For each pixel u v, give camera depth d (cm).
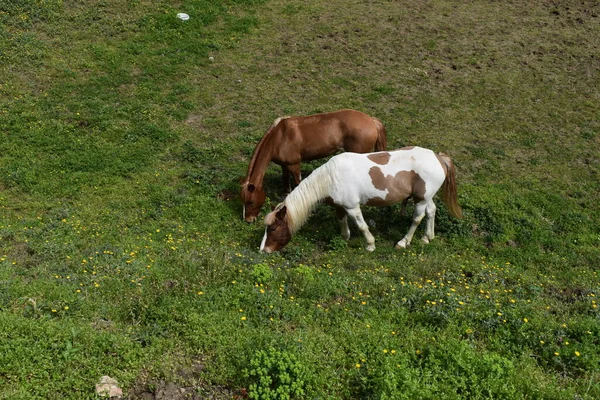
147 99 1234
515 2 1773
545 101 1289
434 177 793
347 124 890
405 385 459
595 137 1168
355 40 1533
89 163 1016
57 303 557
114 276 640
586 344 545
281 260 764
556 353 532
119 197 935
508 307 620
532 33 1580
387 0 1767
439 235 894
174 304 574
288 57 1446
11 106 1153
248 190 851
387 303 629
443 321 585
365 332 553
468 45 1518
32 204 895
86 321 539
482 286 704
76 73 1295
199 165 1053
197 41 1474
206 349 512
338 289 655
